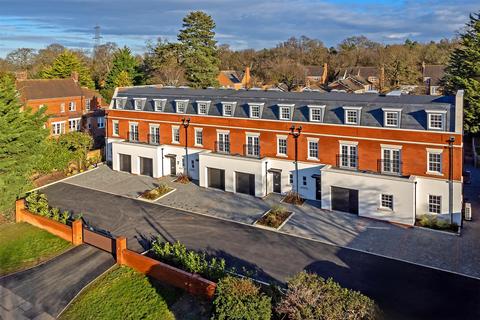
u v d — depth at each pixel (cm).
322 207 3177
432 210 2908
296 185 3453
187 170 4072
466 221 2878
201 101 3906
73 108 6028
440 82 6166
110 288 2155
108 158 4712
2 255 2591
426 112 2856
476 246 2494
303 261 2380
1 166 2995
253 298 1602
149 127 4303
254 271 2270
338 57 11312
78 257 2497
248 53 12406
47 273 2341
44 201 3195
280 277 2203
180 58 7444
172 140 4144
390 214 2902
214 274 2083
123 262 2353
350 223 2909
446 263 2302
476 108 4581
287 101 3509
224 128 3756
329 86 8594
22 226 2978
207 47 7344
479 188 3522
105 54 11025
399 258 2380
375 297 1989
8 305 2055
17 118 3266
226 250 2548
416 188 2917
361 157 3128
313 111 3325
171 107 4141
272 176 3572
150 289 2114
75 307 2038
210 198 3516
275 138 3494
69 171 4362
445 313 1855
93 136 6019
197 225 2958
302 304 1513
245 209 3241
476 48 4978
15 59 11500
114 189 3834
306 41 12462
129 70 8012
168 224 2989
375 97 3328
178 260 2256
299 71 9238
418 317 1828
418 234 2695
